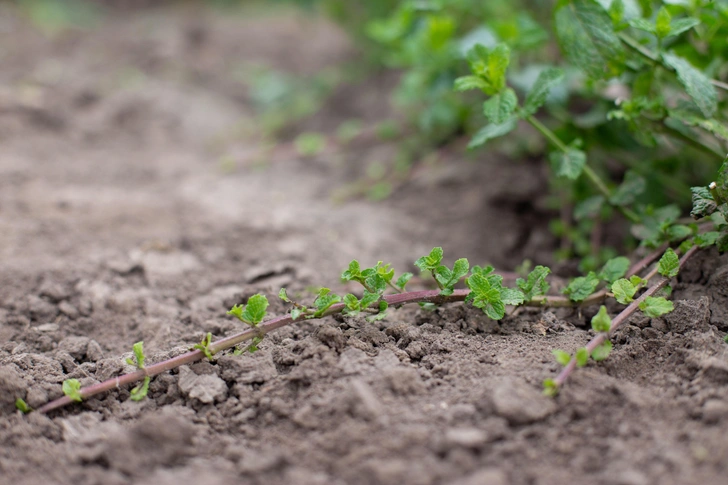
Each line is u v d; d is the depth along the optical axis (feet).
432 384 5.45
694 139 5.97
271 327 5.55
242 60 10.48
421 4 6.48
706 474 5.18
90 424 5.43
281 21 12.10
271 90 9.18
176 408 5.45
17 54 9.45
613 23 5.81
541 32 6.29
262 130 8.59
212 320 5.81
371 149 7.86
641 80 5.86
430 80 6.76
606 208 6.18
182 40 10.68
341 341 5.55
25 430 5.39
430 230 6.57
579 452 5.25
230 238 6.37
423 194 6.86
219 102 9.24
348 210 6.76
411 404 5.38
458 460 5.23
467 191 6.81
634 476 5.18
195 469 5.29
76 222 6.37
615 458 5.24
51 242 6.21
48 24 11.00
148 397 5.51
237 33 11.34
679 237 5.75
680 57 5.96
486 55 5.84
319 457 5.29
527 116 5.81
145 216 6.49
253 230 6.45
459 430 5.28
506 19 6.54
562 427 5.30
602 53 5.84
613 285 5.55
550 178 6.60
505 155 6.97
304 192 6.96
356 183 7.12
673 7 5.86
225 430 5.40
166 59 9.93
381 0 8.54
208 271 6.15
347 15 8.98
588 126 6.24
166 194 6.75
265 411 5.42
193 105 8.82
